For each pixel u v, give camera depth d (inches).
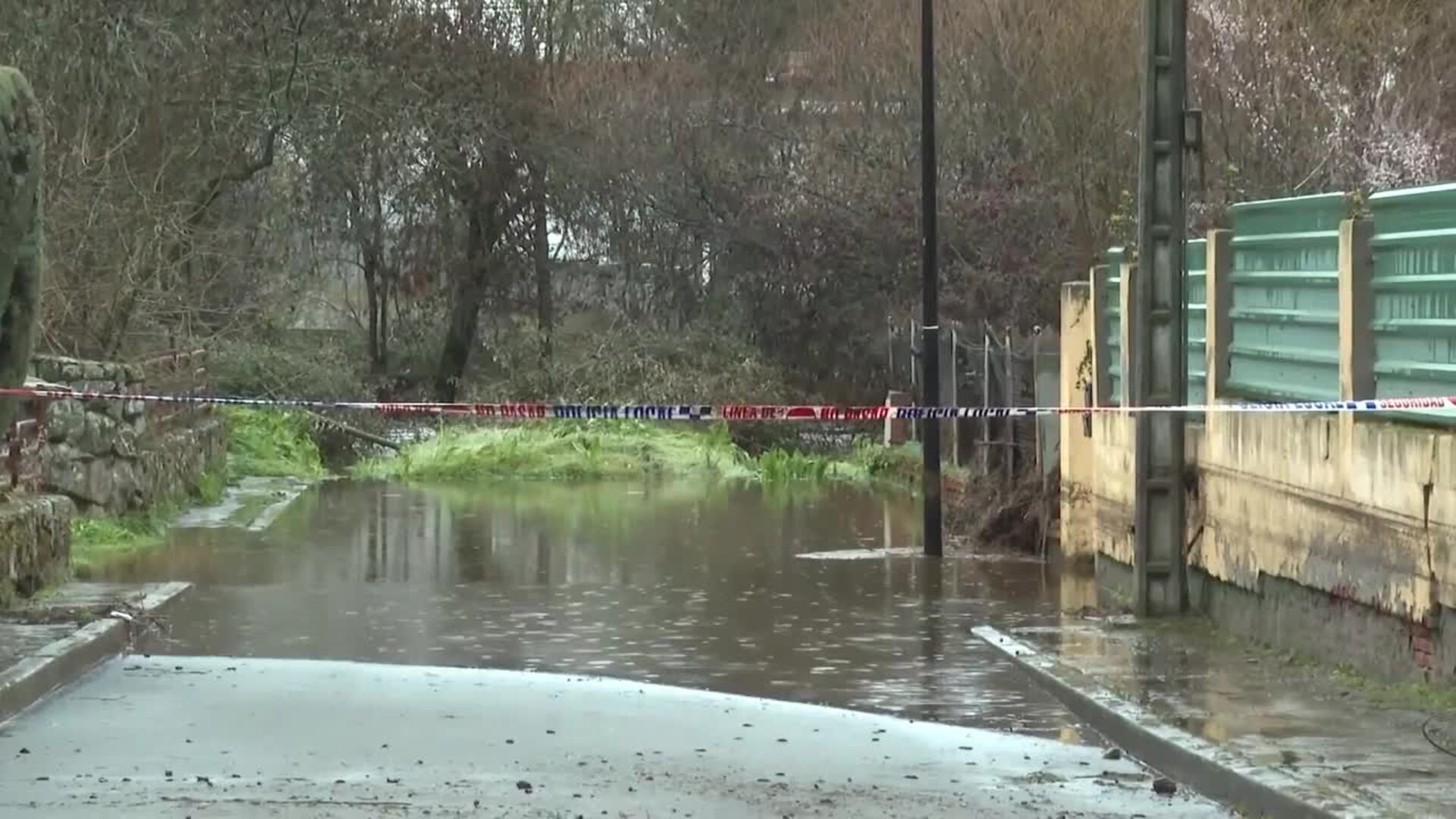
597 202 1943.9
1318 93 1245.7
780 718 519.2
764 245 1824.6
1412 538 502.9
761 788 426.6
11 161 591.8
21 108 601.9
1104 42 1386.6
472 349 2005.4
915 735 497.4
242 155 1637.6
